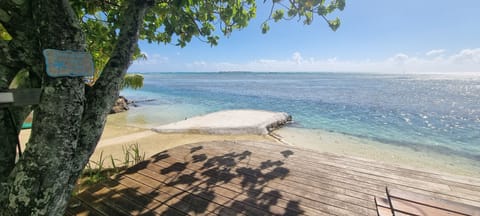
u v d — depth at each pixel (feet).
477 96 68.90
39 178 3.82
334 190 8.31
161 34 10.22
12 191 3.82
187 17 8.55
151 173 9.91
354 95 70.08
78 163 4.42
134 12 5.25
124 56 5.05
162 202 7.63
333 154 12.24
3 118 4.34
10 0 3.92
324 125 30.07
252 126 23.90
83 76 4.12
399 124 31.45
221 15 9.37
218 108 45.37
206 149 13.26
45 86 3.77
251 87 107.24
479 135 25.82
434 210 6.71
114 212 7.10
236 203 7.54
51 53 3.63
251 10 9.95
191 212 7.07
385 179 9.12
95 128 4.63
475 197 7.68
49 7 3.62
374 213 6.88
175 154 12.39
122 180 9.23
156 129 23.99
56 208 4.09
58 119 3.83
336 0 7.93
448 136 25.46
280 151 12.83
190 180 9.23
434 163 17.57
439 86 117.29
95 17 8.29
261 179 9.29
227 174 9.79
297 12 8.55
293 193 8.14
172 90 91.20
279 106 48.01
